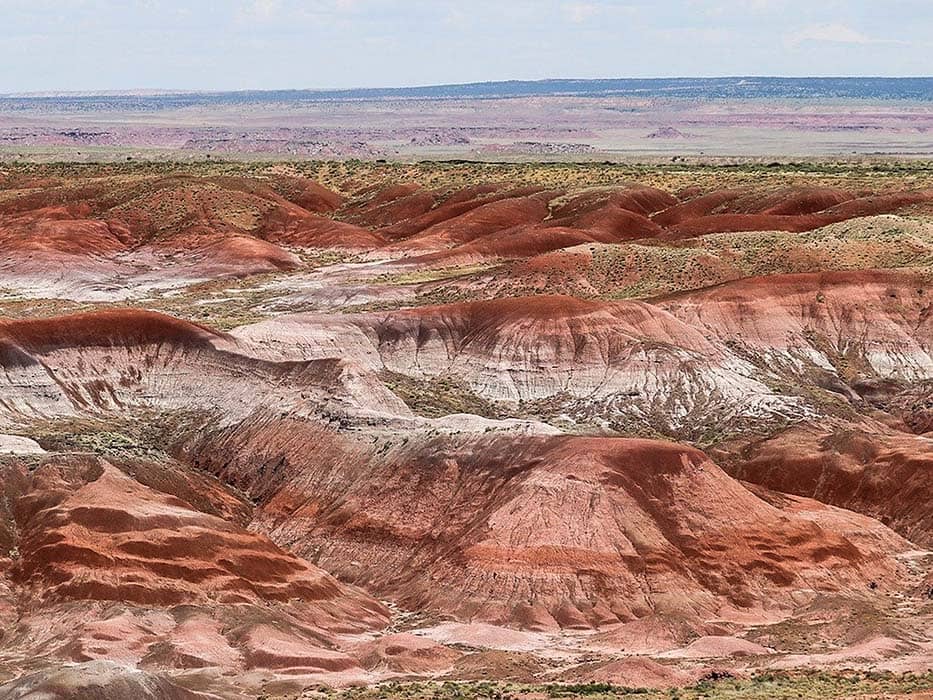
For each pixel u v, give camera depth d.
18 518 86.31
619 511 86.50
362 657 75.06
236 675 71.38
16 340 111.19
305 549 92.88
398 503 92.75
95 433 103.00
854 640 77.31
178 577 81.38
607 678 67.94
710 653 75.06
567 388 120.62
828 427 114.94
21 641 76.19
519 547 85.06
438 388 120.19
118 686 60.91
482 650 76.19
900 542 96.75
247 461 102.56
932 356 129.38
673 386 119.50
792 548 88.12
